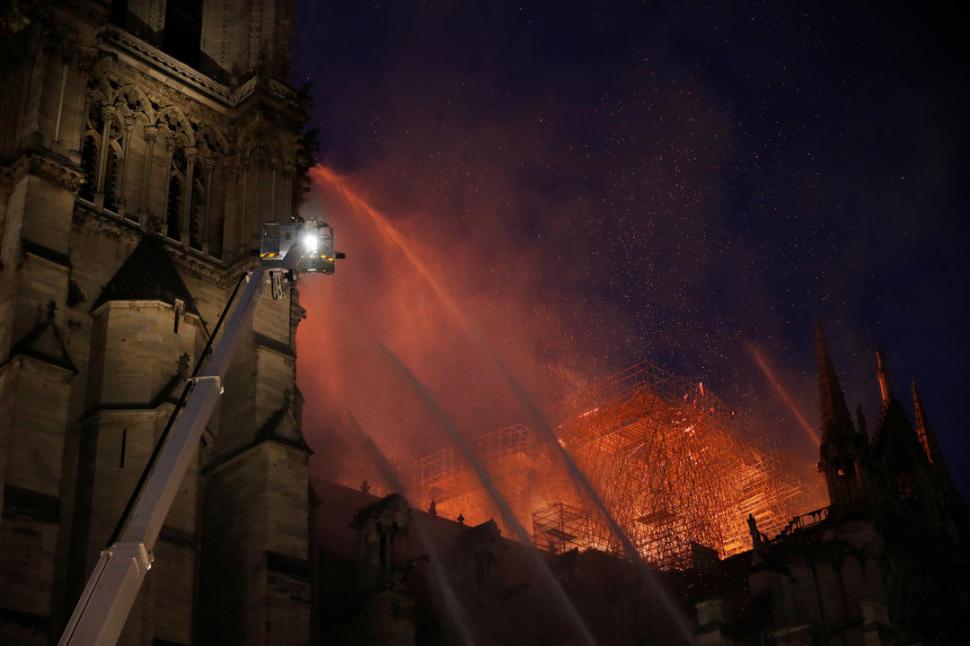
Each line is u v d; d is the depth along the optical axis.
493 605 66.31
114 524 50.06
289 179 66.25
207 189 64.94
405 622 58.72
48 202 53.56
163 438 26.98
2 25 58.25
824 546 68.12
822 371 76.06
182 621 47.56
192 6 72.12
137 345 54.06
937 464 79.88
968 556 76.38
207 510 55.91
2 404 47.84
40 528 45.53
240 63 69.94
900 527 72.38
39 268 51.47
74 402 53.09
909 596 70.25
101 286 57.16
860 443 72.56
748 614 65.00
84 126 58.16
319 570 64.69
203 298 61.72
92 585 23.69
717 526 89.94
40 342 49.12
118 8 66.94
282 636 50.94
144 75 63.88
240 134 66.56
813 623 65.62
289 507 54.16
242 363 58.44
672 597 71.69
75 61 57.94
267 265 30.41
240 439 56.47
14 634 43.03
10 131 56.12
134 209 60.69
